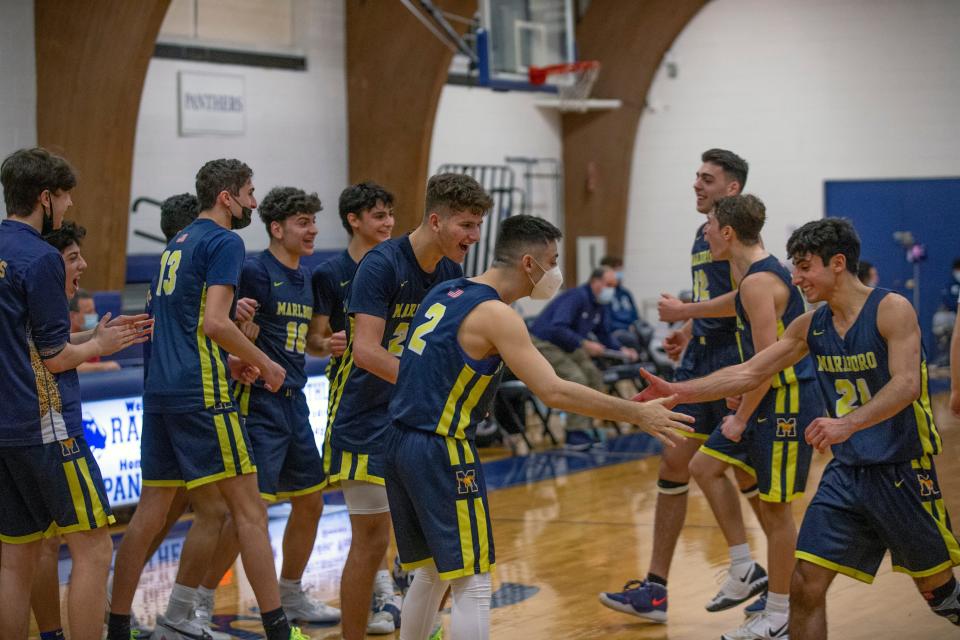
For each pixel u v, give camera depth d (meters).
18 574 5.33
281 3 16.41
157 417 5.84
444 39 16.23
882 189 20.78
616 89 20.88
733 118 21.22
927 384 5.04
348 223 6.77
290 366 6.62
